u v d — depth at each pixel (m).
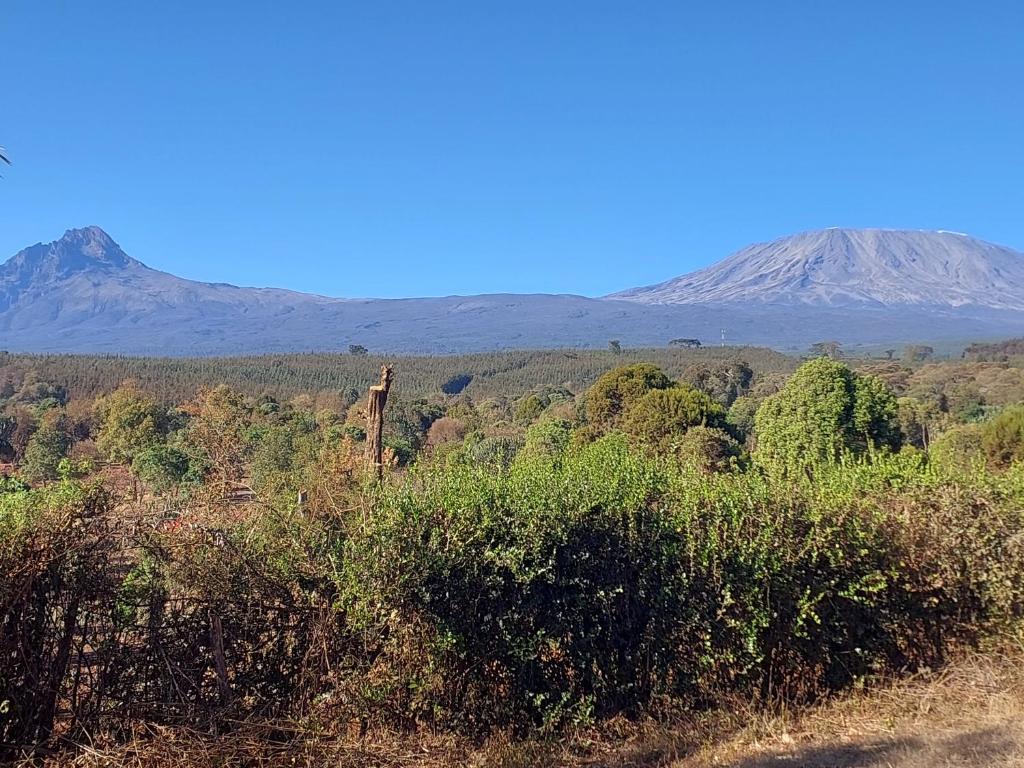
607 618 4.56
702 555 4.72
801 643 4.91
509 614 4.34
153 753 3.86
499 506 4.44
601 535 4.59
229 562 4.32
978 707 4.71
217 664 4.17
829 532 5.04
